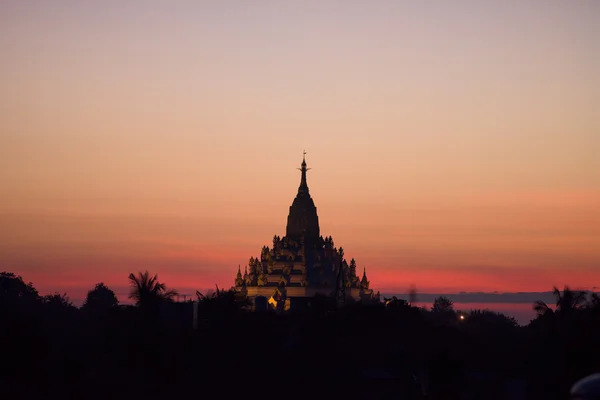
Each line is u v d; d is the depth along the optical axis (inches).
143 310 6943.9
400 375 6373.0
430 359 6082.7
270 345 6978.4
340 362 6604.3
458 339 6943.9
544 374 6402.6
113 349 6909.5
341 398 6294.3
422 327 7066.9
